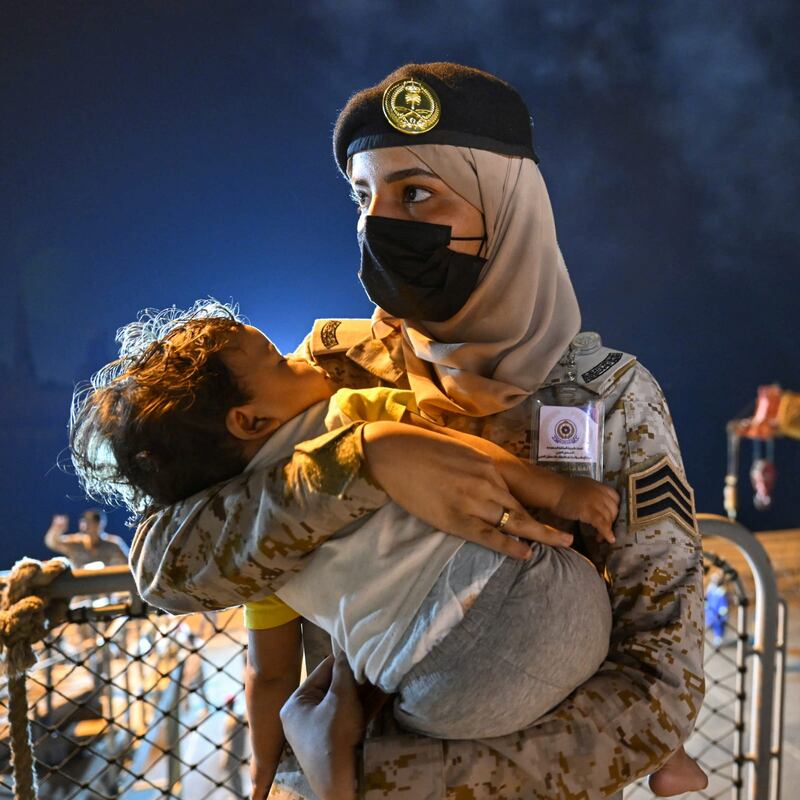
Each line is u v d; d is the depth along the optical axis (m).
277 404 1.13
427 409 1.26
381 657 1.02
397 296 1.28
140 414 1.10
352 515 1.00
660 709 1.06
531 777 1.00
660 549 1.16
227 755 3.96
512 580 0.99
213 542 1.05
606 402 1.24
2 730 1.87
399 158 1.25
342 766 1.03
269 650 1.28
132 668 4.34
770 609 2.18
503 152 1.25
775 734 2.37
